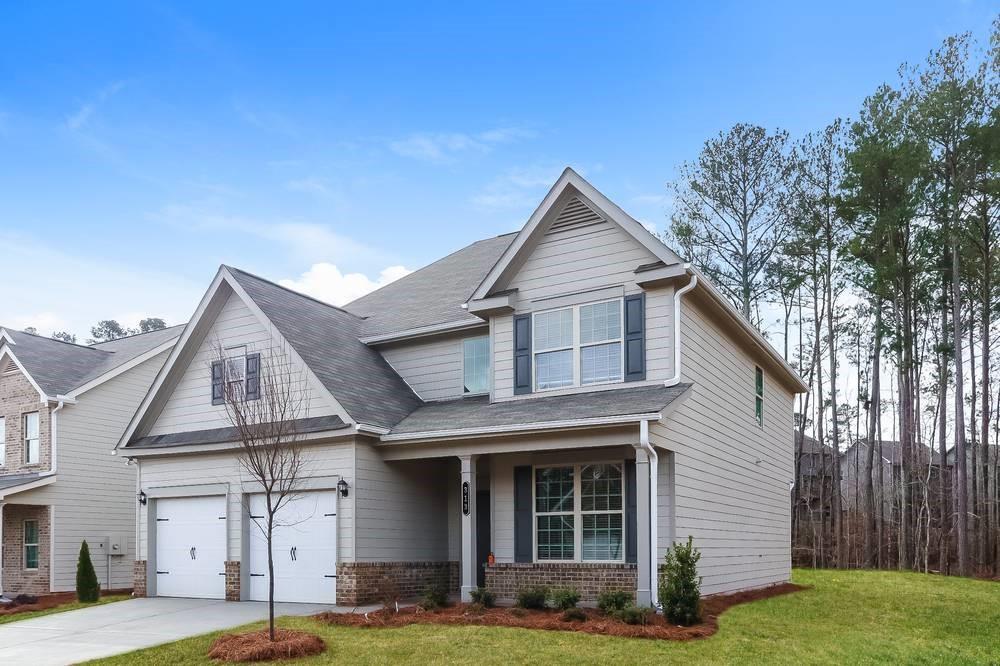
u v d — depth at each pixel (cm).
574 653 1058
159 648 1171
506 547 1570
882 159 3031
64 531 2317
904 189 3003
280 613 1466
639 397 1444
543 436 1443
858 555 3919
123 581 2448
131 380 2569
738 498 1842
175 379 1920
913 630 1388
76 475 2370
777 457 2259
